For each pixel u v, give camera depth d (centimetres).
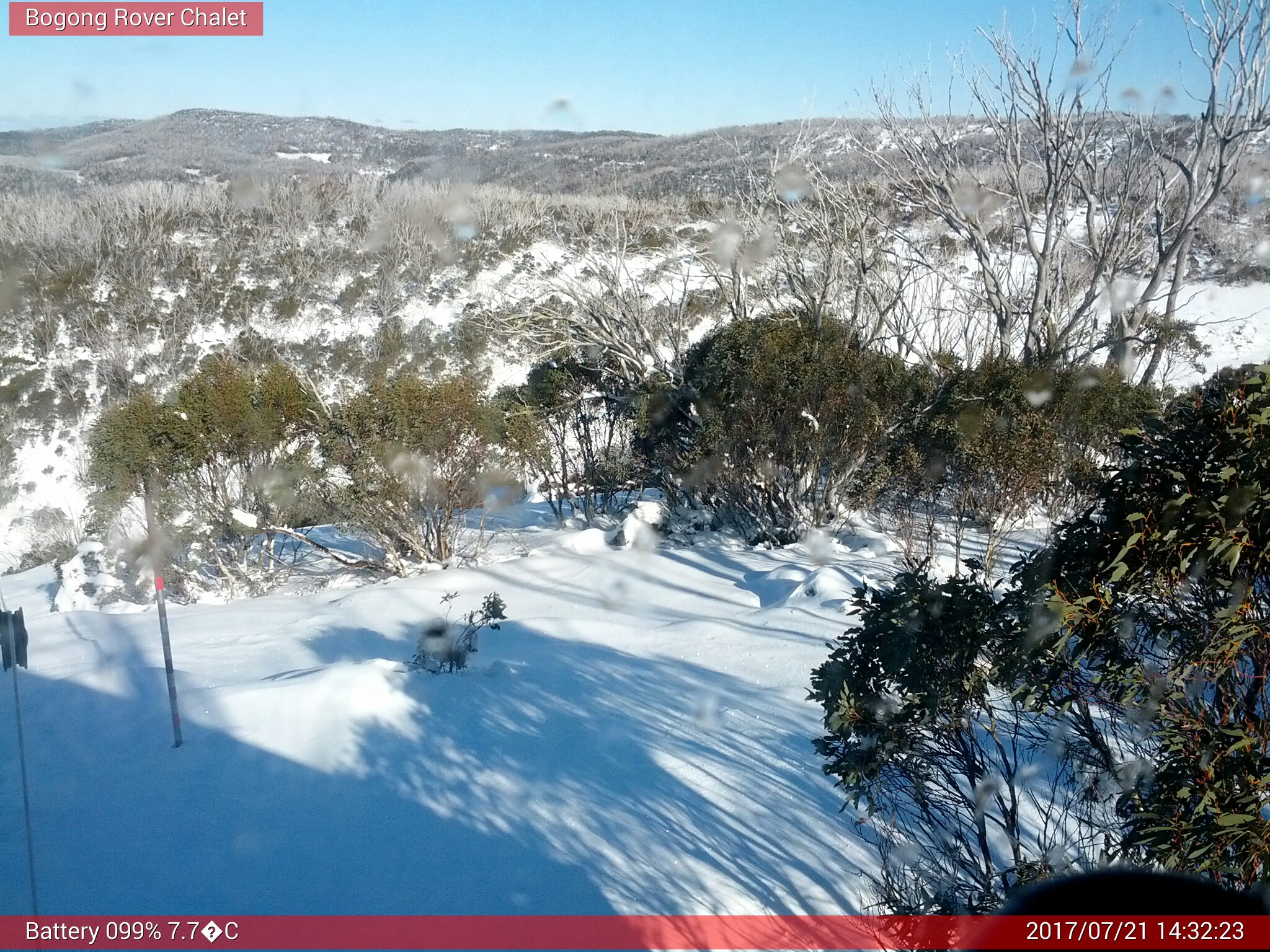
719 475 1375
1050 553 346
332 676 780
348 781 632
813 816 534
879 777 407
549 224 3231
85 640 1099
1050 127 1557
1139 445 321
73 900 500
